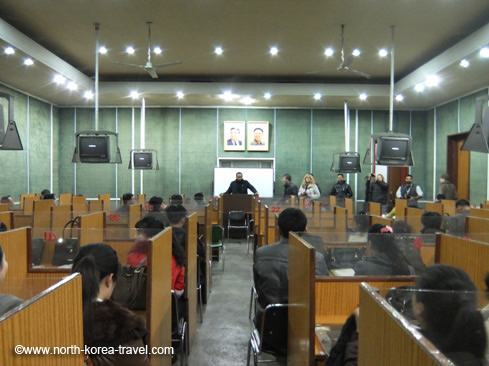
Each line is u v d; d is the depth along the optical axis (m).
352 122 10.64
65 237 2.87
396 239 2.29
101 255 1.47
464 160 8.77
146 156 8.83
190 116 10.65
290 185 8.95
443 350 0.95
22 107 8.70
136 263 2.25
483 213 4.58
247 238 6.86
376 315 0.93
